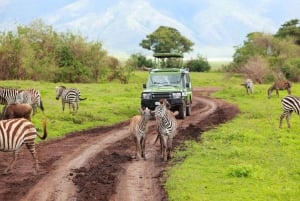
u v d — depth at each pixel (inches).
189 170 549.6
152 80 1055.6
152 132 830.5
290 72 2541.8
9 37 2064.5
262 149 665.6
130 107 1160.2
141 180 518.6
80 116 964.0
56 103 1162.0
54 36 2298.2
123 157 628.7
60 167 574.2
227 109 1202.6
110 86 1813.5
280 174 534.0
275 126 877.2
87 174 541.3
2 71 2058.3
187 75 1122.0
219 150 655.1
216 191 470.3
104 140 752.3
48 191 479.2
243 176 522.6
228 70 2731.3
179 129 848.3
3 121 522.6
